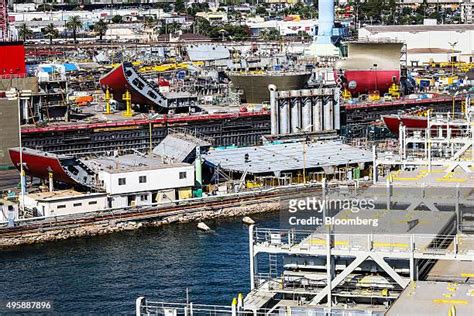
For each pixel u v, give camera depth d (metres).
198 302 121.50
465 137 141.62
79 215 170.38
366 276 77.75
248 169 197.62
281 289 78.62
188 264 142.88
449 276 76.44
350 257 78.19
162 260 146.88
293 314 74.12
